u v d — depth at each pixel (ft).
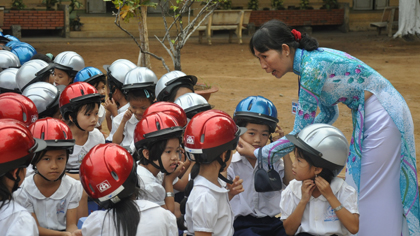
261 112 11.03
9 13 63.16
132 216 7.71
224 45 63.10
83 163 7.91
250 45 10.80
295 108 11.53
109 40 65.62
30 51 24.02
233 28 64.13
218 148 8.76
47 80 16.98
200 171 9.11
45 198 9.93
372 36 70.54
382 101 10.32
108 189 7.69
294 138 9.25
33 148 8.22
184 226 10.46
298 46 10.51
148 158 9.62
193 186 8.99
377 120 10.34
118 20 23.03
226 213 9.04
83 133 12.66
